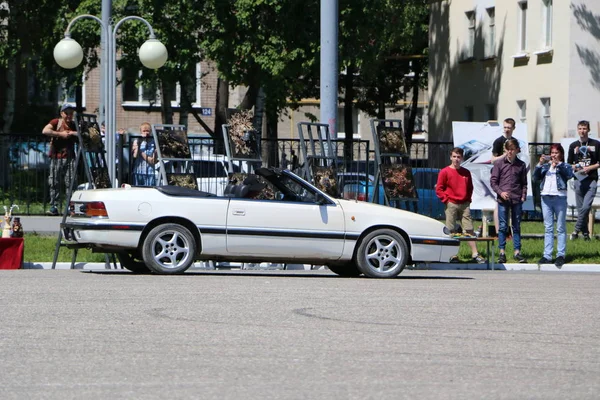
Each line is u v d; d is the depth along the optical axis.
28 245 45.22
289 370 17.73
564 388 16.67
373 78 130.38
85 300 26.44
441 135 113.12
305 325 22.81
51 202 53.81
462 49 108.06
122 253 37.03
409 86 140.00
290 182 36.25
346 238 35.84
